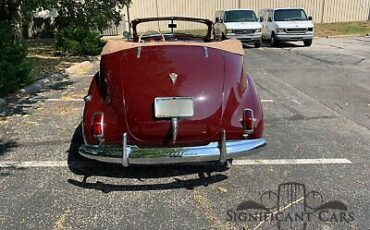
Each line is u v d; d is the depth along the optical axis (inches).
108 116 134.3
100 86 145.9
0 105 244.4
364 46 630.5
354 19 1037.8
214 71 141.6
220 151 132.0
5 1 389.1
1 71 257.8
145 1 952.3
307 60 474.9
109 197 135.6
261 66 430.0
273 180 147.5
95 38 503.2
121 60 147.2
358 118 226.2
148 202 132.3
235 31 625.0
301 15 671.8
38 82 309.0
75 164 161.9
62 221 120.8
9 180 147.8
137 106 131.8
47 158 167.6
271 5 1002.1
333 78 352.5
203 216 123.6
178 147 132.3
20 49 295.1
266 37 698.2
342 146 181.2
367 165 160.6
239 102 138.5
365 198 134.0
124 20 861.2
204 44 162.1
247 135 136.7
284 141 187.2
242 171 155.4
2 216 123.4
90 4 496.4
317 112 238.7
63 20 507.8
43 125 210.2
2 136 193.5
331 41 728.3
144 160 129.1
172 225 118.6
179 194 137.9
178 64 142.6
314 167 158.4
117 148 132.9
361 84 324.5
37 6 393.1
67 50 490.9
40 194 137.3
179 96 132.6
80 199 134.0
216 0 980.6
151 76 138.1
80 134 196.1
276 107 249.8
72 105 250.2
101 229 116.6
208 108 133.0
